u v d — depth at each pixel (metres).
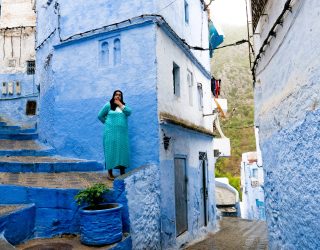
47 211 5.22
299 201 3.85
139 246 5.49
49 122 9.23
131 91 7.33
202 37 11.72
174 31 8.27
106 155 6.57
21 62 14.82
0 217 4.41
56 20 9.23
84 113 8.02
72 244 4.71
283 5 4.32
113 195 5.34
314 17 3.16
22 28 15.09
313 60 3.23
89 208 4.96
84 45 8.20
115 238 4.73
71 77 8.31
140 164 6.95
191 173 9.04
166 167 7.13
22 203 5.26
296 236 4.04
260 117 6.41
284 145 4.45
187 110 9.31
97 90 7.86
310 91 3.33
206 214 10.39
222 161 55.72
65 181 6.18
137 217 5.55
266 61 5.70
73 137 8.12
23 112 14.07
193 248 8.01
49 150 8.43
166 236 6.82
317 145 3.18
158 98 7.07
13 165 6.86
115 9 7.82
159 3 7.54
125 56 7.51
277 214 5.06
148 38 7.27
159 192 6.67
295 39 3.85
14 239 4.60
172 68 8.16
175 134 7.93
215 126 15.27
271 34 4.86
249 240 9.16
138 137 7.06
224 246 8.34
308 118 3.41
